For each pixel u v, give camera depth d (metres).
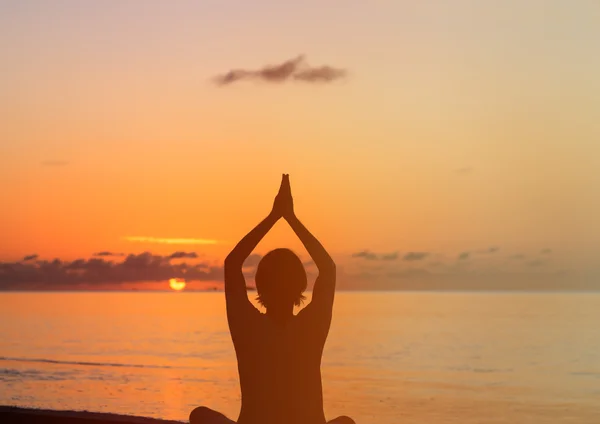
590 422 14.16
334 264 3.80
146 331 42.91
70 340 35.16
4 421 6.34
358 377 22.22
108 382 16.70
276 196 3.88
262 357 3.58
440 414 14.70
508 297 129.88
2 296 162.12
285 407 3.54
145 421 6.23
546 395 18.55
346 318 59.84
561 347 33.53
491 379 22.48
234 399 14.81
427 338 38.75
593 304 88.31
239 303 3.65
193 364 23.64
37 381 16.44
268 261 3.70
